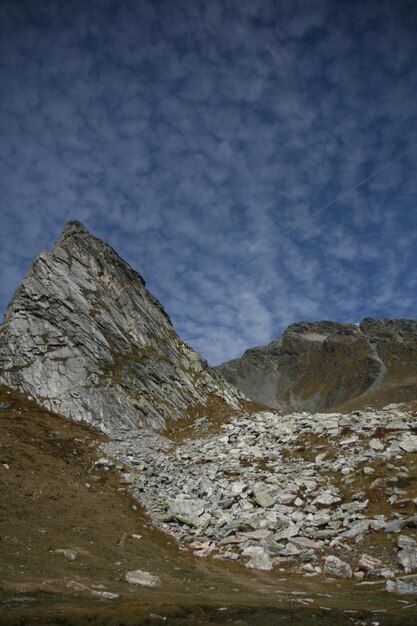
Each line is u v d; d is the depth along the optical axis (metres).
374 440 46.84
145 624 17.50
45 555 25.38
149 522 37.47
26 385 71.00
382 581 26.66
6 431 53.03
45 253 96.94
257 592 25.00
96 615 17.67
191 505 39.84
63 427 61.94
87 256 108.06
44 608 17.91
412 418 52.50
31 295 85.06
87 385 72.69
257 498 39.41
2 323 89.69
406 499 35.47
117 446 58.50
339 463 44.47
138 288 116.44
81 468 48.31
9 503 31.92
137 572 25.30
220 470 49.06
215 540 34.91
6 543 25.53
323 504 37.62
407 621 18.89
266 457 50.62
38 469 42.88
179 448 60.47
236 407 96.62
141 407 74.19
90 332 85.19
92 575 24.11
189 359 107.19
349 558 30.17
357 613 20.05
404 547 29.47
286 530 33.69
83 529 31.61
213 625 18.48
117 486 44.47
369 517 34.53
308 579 28.00
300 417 62.25
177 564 29.64
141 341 96.00
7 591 19.38
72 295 92.00
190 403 86.56
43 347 77.19
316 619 19.34
